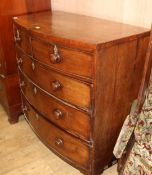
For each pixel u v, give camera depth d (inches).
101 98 50.8
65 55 50.1
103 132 55.8
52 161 69.2
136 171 49.5
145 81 49.1
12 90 79.7
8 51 74.1
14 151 73.2
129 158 51.1
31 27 57.0
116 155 56.6
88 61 46.8
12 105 81.8
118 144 55.6
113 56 48.4
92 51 45.2
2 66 75.9
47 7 77.5
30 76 65.1
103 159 60.1
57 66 53.0
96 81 47.8
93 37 48.2
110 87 51.4
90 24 59.4
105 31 52.8
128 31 52.8
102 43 44.9
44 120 65.4
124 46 49.4
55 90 56.5
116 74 51.1
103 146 57.9
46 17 67.7
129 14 60.8
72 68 50.1
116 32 51.9
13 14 70.9
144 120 48.0
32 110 71.0
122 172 56.3
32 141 77.0
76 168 63.4
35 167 67.4
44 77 58.5
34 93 65.8
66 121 57.6
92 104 50.2
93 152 55.7
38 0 74.4
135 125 51.5
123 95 55.6
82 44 45.8
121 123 59.4
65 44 48.7
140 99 50.0
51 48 52.3
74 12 75.5
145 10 57.1
